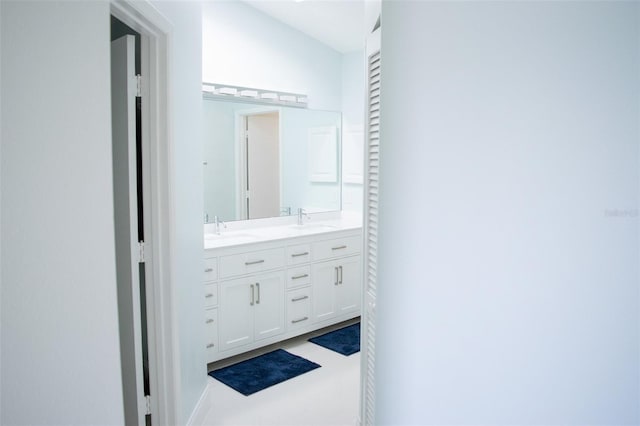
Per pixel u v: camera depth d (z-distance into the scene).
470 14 0.55
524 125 0.51
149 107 2.12
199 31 2.71
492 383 0.56
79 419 1.37
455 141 0.58
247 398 3.01
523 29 0.50
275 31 4.29
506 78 0.52
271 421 2.74
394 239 0.68
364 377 2.07
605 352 0.46
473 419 0.59
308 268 3.98
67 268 1.30
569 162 0.48
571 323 0.49
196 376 2.65
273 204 4.45
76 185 1.33
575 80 0.47
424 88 0.61
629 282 0.44
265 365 3.50
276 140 4.43
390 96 0.67
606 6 0.45
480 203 0.56
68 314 1.31
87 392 1.40
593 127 0.46
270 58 4.28
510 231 0.53
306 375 3.34
